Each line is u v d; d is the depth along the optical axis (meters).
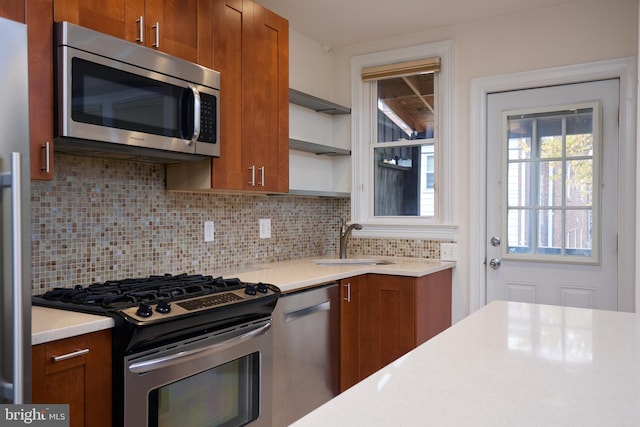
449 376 1.00
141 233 2.34
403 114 3.59
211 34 2.25
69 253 2.03
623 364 1.08
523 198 3.11
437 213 3.41
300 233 3.50
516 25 3.10
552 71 2.97
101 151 1.93
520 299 3.11
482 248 3.20
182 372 1.73
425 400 0.86
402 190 3.59
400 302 2.81
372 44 3.61
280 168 2.71
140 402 1.59
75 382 1.46
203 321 1.75
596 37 2.87
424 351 1.19
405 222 3.54
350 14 3.11
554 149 3.02
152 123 1.92
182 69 2.05
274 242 3.25
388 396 0.88
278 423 2.28
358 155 3.68
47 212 1.95
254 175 2.52
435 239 3.37
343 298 2.74
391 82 3.63
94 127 1.70
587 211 2.92
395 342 2.82
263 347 2.11
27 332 1.21
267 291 2.09
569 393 0.90
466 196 3.26
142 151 1.97
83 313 1.60
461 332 1.38
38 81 1.57
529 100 3.10
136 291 1.87
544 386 0.94
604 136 2.87
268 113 2.62
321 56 3.67
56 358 1.39
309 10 3.04
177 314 1.64
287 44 2.78
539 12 3.03
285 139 2.75
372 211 3.69
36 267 1.92
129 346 1.54
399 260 3.38
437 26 3.33
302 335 2.43
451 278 3.30
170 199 2.50
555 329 1.41
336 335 2.70
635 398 0.88
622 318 1.56
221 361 1.89
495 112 3.20
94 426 1.50
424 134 3.51
